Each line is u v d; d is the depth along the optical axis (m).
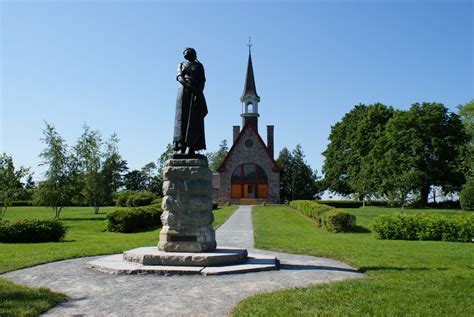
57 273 11.57
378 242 19.86
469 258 14.46
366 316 7.39
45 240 21.48
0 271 11.88
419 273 11.38
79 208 58.06
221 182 62.75
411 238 22.03
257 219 34.66
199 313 7.75
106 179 46.12
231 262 12.14
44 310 7.95
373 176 49.53
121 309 8.03
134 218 28.03
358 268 12.46
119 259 12.91
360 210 45.25
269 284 10.06
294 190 92.06
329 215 26.97
